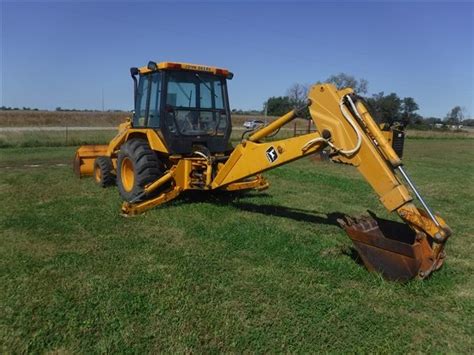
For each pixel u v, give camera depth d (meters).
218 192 8.55
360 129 4.78
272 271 4.86
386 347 3.49
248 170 6.29
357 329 3.73
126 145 7.85
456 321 3.95
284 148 5.70
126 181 8.06
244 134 6.68
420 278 4.43
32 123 53.66
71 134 25.92
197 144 7.74
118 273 4.71
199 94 7.86
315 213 7.59
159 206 7.52
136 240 5.79
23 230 6.15
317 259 5.24
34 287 4.33
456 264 5.40
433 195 10.32
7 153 17.45
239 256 5.32
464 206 9.06
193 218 6.84
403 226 5.15
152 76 7.83
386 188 4.57
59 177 10.62
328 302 4.16
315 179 11.43
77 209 7.34
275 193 9.34
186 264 5.00
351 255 5.42
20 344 3.41
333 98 4.98
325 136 5.04
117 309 3.91
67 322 3.71
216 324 3.71
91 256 5.19
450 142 38.12
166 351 3.35
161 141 7.53
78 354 3.31
